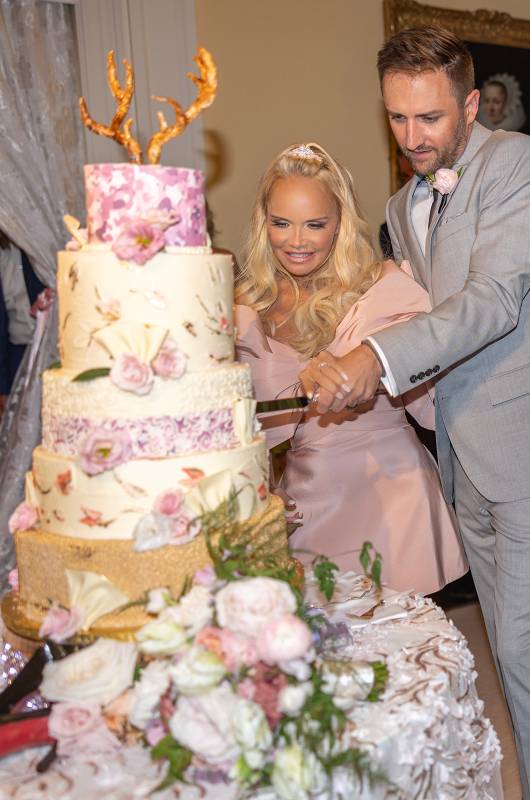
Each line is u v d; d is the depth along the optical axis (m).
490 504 2.50
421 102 2.33
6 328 4.26
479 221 2.37
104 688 1.47
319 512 2.39
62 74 4.05
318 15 4.83
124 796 1.37
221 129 4.55
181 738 1.32
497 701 3.42
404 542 2.36
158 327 1.66
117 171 1.69
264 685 1.36
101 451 1.61
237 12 4.56
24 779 1.44
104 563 1.64
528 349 2.42
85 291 1.67
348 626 1.87
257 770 1.35
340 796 1.40
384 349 2.10
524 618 2.42
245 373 1.80
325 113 4.91
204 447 1.71
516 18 5.60
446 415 2.54
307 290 2.58
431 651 1.76
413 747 1.51
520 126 5.68
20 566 1.77
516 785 2.90
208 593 1.47
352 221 2.47
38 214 4.03
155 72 4.25
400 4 5.06
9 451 4.01
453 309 2.19
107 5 4.12
